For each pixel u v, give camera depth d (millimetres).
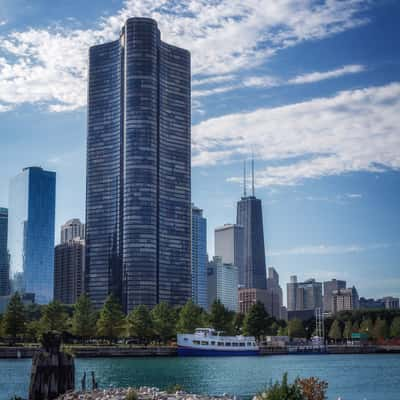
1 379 164750
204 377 179625
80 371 191625
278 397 75750
